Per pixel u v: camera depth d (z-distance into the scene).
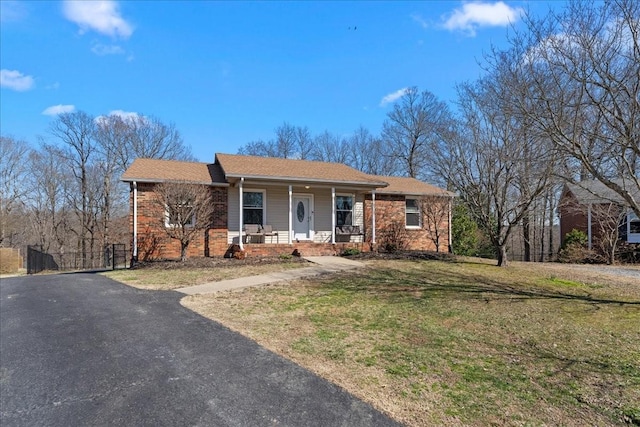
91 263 27.11
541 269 12.06
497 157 10.82
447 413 3.06
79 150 28.41
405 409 3.11
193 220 13.02
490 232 12.45
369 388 3.50
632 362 4.31
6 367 4.03
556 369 4.08
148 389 3.46
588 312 6.61
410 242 17.02
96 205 28.84
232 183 13.60
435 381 3.69
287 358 4.25
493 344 4.87
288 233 14.88
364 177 15.95
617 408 3.23
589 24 6.38
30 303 7.14
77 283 9.19
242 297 7.44
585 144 7.10
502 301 7.39
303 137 38.47
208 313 6.22
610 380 3.81
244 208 14.27
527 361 4.30
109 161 29.11
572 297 7.86
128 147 29.91
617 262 15.86
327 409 3.08
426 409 3.12
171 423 2.86
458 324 5.77
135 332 5.20
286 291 8.02
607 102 6.27
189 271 10.65
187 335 5.04
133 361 4.14
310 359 4.23
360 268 11.31
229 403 3.18
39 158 28.92
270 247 13.58
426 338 5.05
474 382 3.69
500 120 10.43
